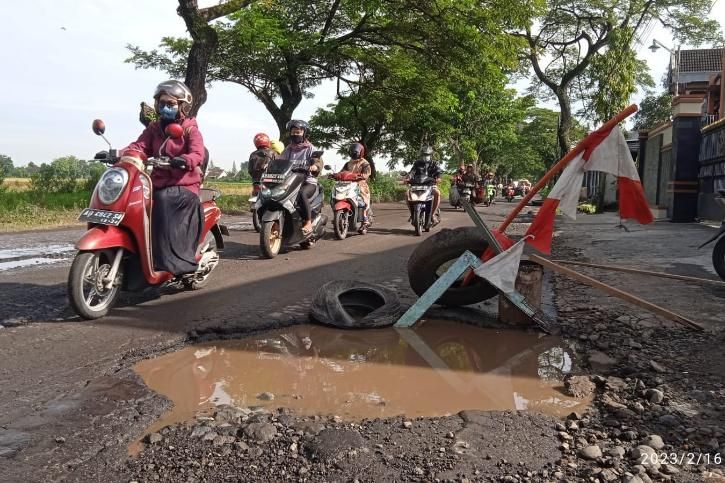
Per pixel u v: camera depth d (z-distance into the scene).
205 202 5.89
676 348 4.02
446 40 22.08
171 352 4.07
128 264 4.96
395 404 3.21
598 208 20.36
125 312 4.95
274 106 23.80
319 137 31.42
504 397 3.33
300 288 6.05
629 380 3.48
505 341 4.39
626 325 4.59
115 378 3.46
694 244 9.20
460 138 37.19
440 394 3.37
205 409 3.08
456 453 2.59
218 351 4.12
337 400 3.25
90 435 2.71
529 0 20.67
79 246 4.48
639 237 10.54
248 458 2.53
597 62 19.45
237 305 5.25
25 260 7.57
